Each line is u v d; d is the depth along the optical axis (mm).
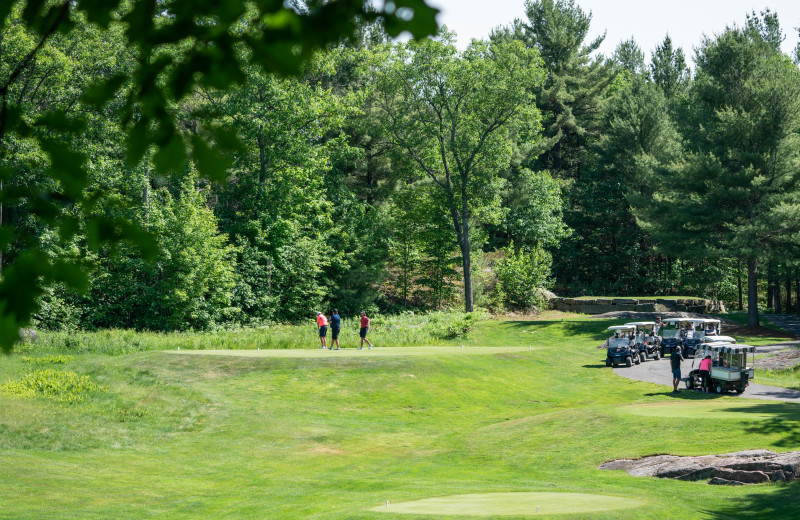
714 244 53906
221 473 18781
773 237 50688
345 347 40125
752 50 55219
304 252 53438
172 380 28594
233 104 48219
